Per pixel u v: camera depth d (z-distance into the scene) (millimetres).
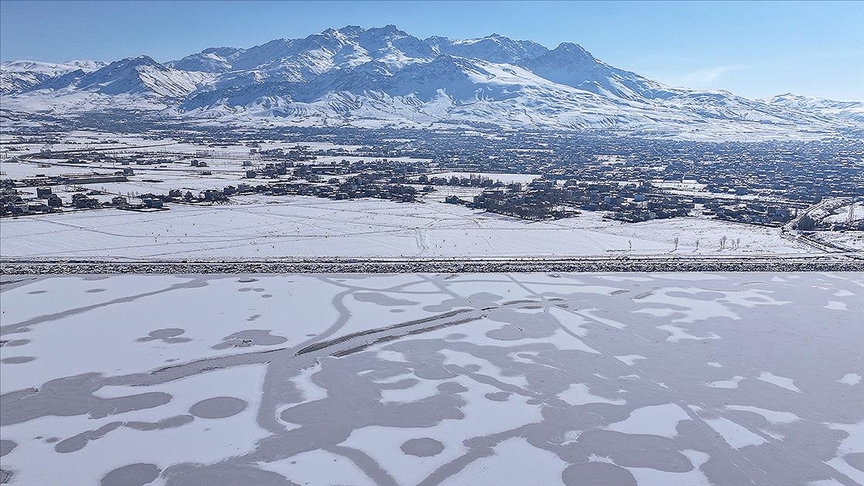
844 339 70750
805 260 100125
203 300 82188
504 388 60125
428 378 61969
